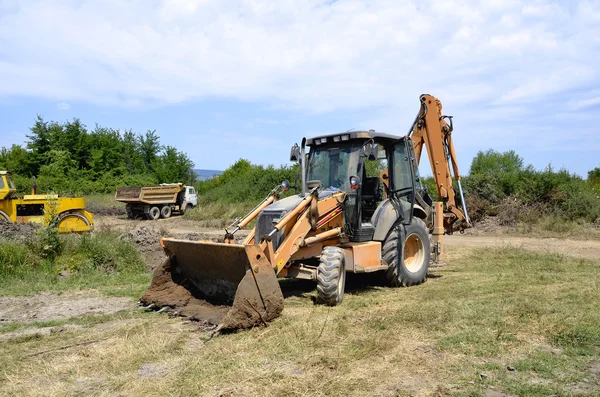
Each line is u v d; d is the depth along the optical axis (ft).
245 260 18.88
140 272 32.17
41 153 134.51
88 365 14.87
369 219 27.12
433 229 30.76
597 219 56.59
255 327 18.03
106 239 35.06
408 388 12.83
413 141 31.48
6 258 29.66
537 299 21.52
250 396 12.42
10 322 20.67
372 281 27.66
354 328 17.89
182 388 12.92
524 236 52.75
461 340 16.26
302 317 19.30
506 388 12.83
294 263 23.30
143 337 17.30
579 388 12.83
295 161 25.84
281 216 21.75
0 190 46.44
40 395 12.73
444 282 27.55
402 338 16.80
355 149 25.58
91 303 23.77
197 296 21.90
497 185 65.62
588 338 16.28
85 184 124.88
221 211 88.38
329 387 12.83
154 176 141.69
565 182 63.26
